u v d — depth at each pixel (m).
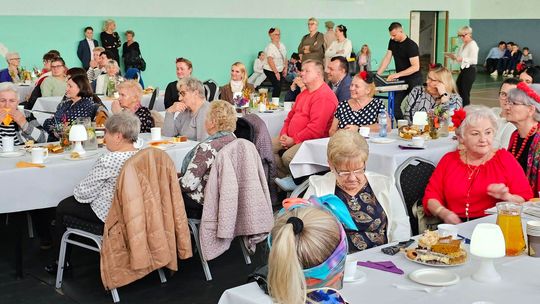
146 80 14.26
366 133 5.05
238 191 3.95
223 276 4.23
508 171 3.31
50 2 12.77
